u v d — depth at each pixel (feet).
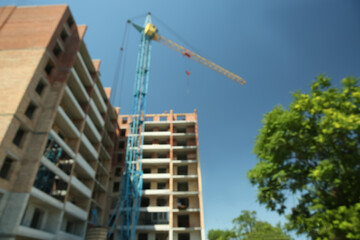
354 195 53.98
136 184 161.27
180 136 185.78
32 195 76.95
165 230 147.74
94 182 132.36
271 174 67.10
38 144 83.66
